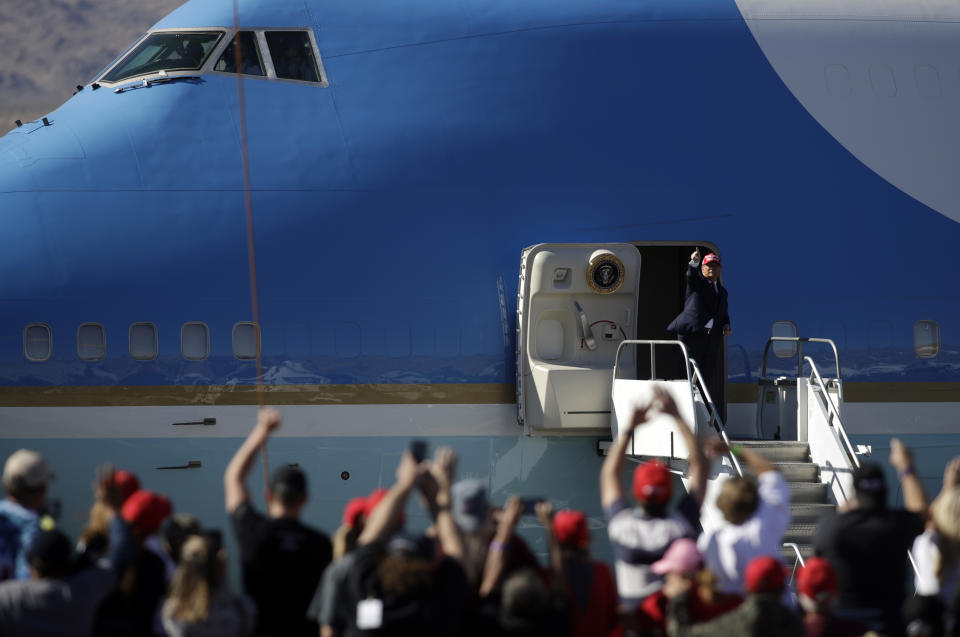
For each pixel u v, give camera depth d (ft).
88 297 146.41
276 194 152.35
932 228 165.48
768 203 161.07
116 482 82.48
